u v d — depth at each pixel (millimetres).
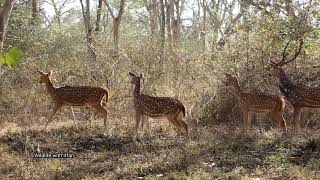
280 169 7930
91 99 10734
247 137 9875
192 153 8844
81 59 14102
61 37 18000
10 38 18250
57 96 10758
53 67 14273
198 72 12602
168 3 22469
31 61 14852
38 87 13500
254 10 12508
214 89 12000
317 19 11812
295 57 10812
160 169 8102
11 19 18688
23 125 11469
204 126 11281
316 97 9969
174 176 7652
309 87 10062
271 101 10000
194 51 13344
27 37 18203
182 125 9875
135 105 10258
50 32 19078
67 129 10938
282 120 10031
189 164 8266
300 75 11836
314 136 9500
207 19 26875
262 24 12141
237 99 11648
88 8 19453
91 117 12047
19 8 19516
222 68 12078
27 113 12359
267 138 9797
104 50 13336
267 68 11758
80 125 11219
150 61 13016
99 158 8914
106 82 12727
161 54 13242
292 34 11688
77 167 8352
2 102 12766
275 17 12211
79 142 9969
